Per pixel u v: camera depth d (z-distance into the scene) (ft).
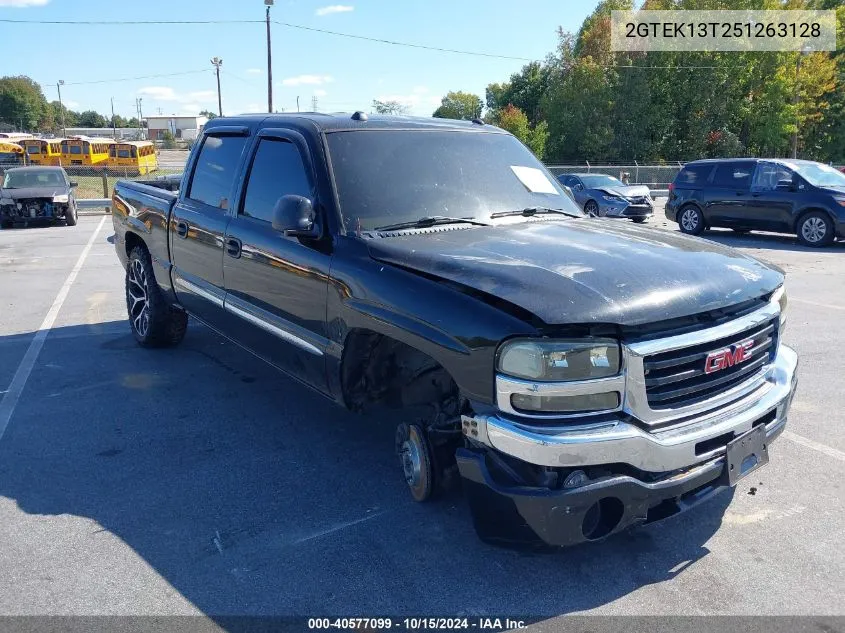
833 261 40.40
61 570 10.59
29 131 396.16
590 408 9.12
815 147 160.25
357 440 15.28
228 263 15.49
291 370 14.06
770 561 10.67
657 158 154.61
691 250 11.53
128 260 21.90
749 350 10.49
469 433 9.70
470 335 9.52
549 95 164.14
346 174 12.94
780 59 146.82
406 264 11.02
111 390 18.37
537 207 14.15
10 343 22.77
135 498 12.78
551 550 9.86
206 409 17.07
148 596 9.96
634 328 9.20
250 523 11.88
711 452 9.84
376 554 10.93
